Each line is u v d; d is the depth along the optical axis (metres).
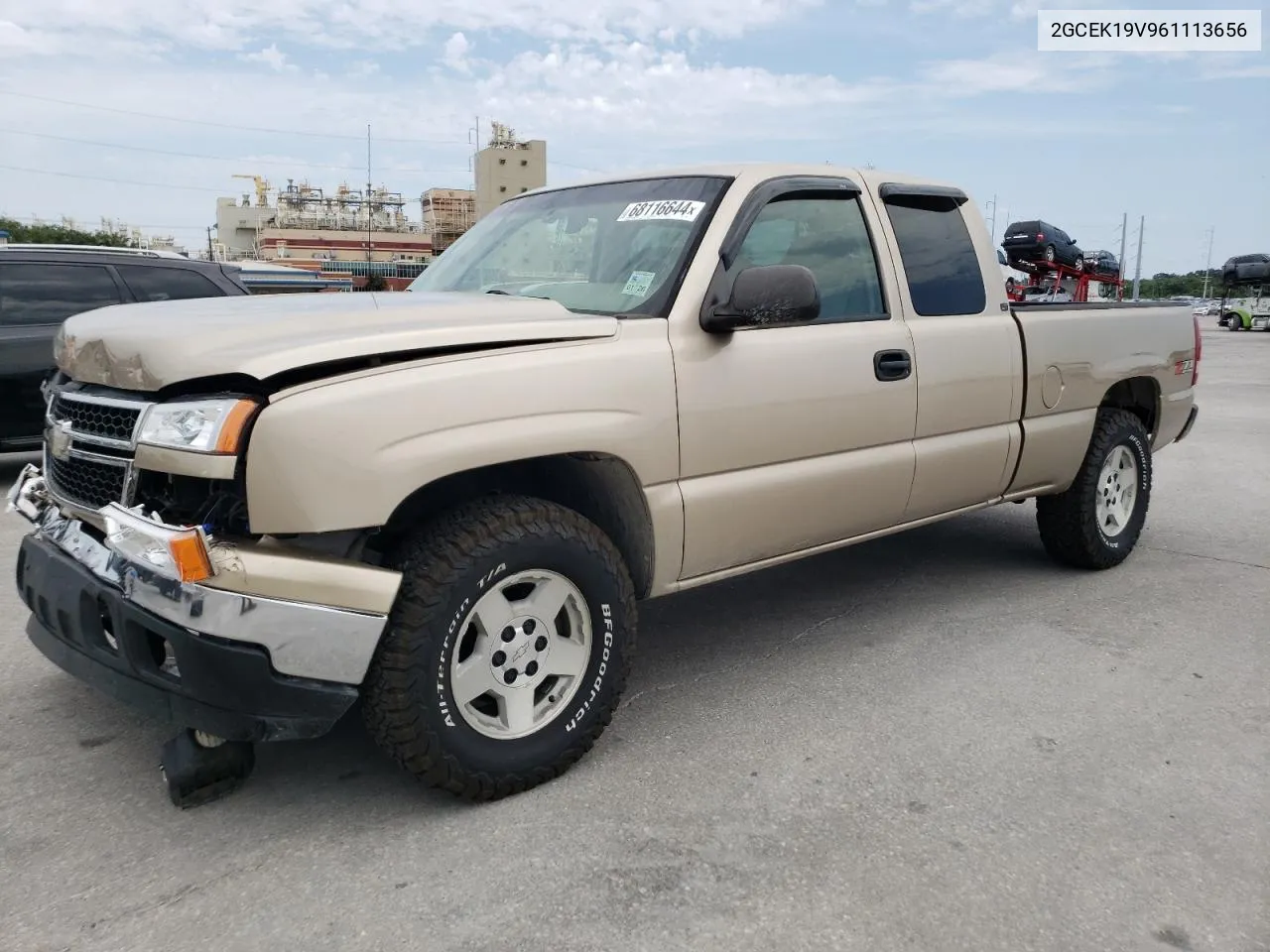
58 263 7.37
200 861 2.53
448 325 2.72
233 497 2.49
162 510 2.53
